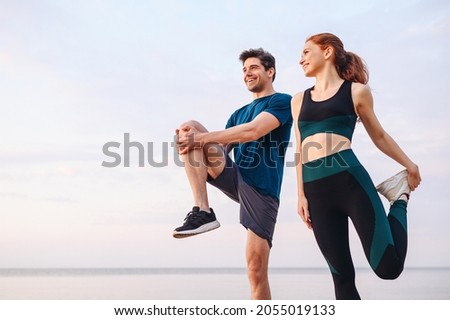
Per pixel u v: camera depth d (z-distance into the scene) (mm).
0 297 8070
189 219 3262
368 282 11141
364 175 2971
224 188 3635
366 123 3074
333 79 3111
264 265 3707
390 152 3125
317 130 3033
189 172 3350
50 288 9938
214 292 8414
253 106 3832
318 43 3123
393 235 2986
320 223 3027
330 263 3043
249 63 3838
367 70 3174
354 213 2938
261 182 3674
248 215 3670
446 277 12992
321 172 3004
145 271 23469
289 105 3652
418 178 3168
